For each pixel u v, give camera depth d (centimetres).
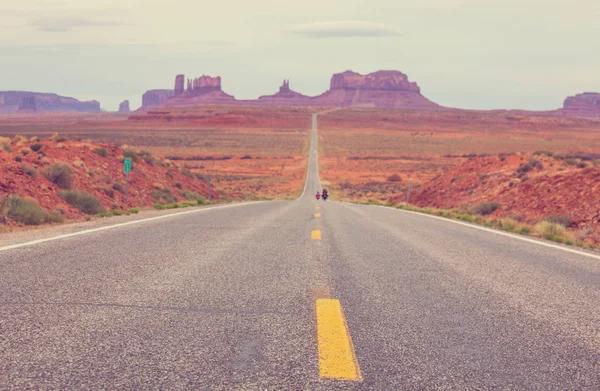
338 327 340
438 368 273
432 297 441
